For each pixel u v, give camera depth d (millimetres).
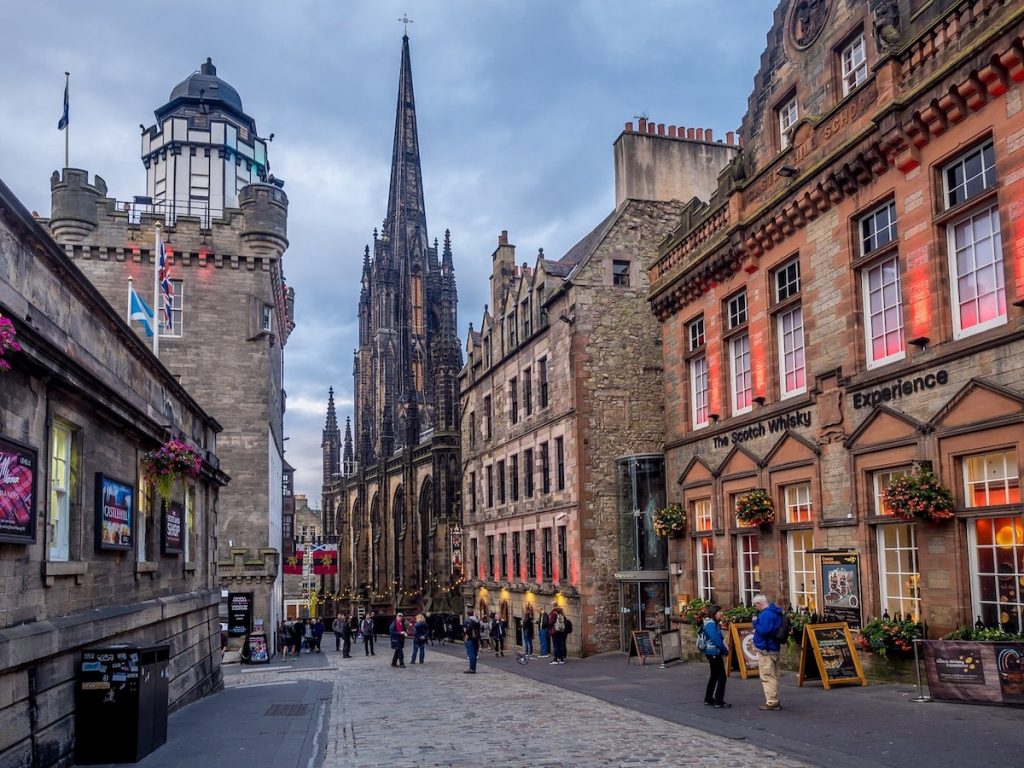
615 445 34844
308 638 49375
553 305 37688
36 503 10297
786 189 20594
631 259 36125
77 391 11656
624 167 36750
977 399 15078
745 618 21484
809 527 19984
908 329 16891
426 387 114375
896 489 15867
